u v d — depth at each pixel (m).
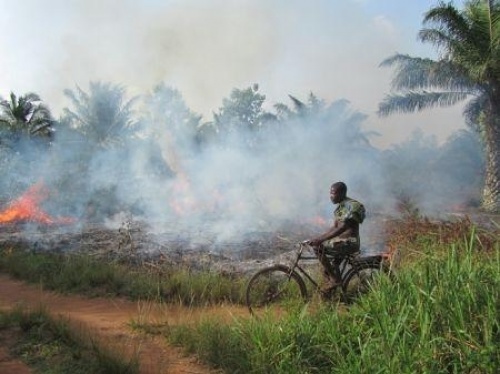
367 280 5.92
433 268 4.43
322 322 4.68
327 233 6.33
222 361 4.68
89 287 7.86
